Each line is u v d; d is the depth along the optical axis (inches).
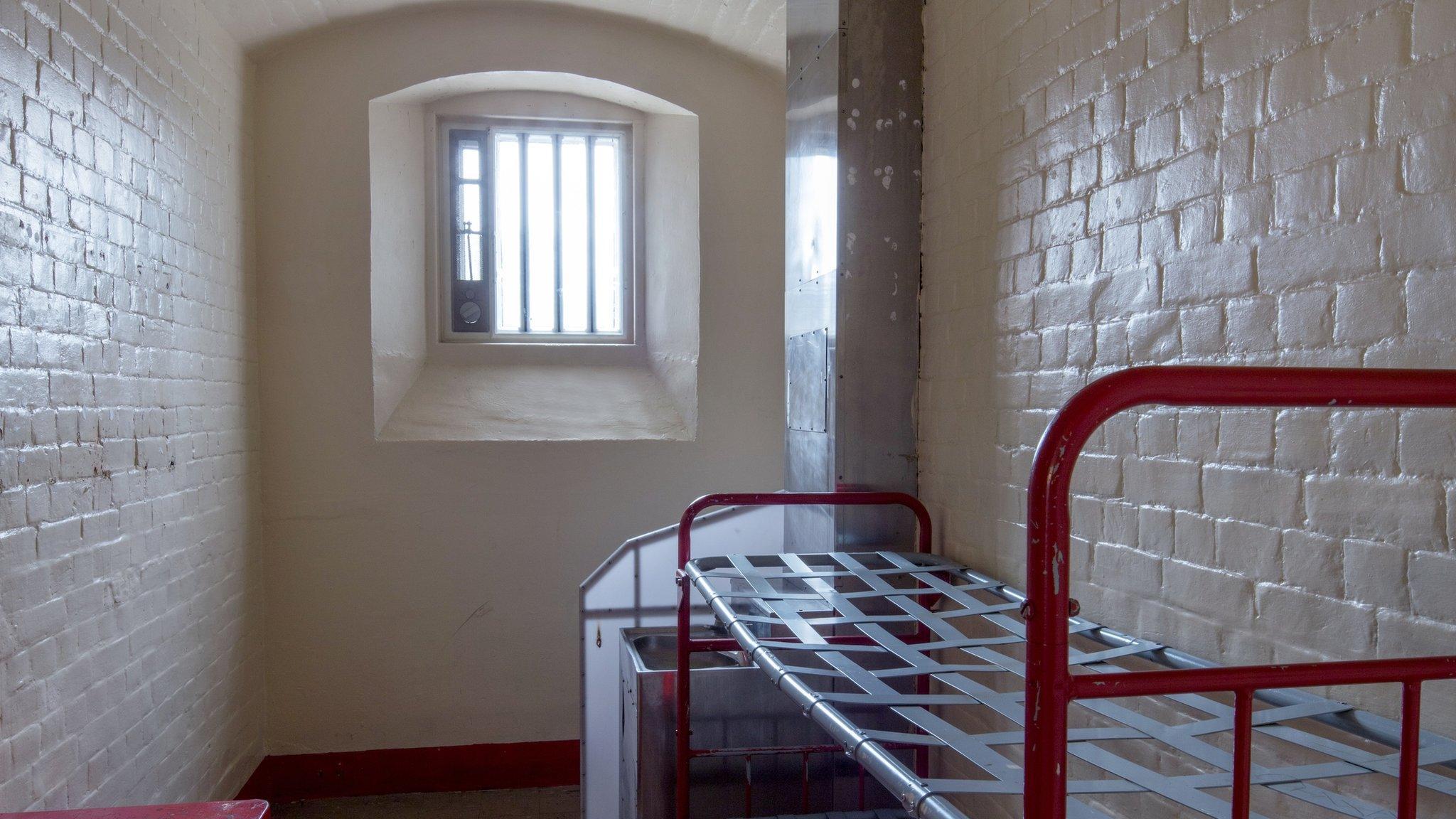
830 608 78.4
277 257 152.6
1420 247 46.6
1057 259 79.7
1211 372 34.8
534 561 160.4
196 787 123.6
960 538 97.7
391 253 161.9
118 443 101.9
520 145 175.0
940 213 103.0
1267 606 56.9
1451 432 45.3
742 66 165.9
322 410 154.2
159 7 114.2
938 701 54.0
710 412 165.2
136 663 105.7
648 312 177.9
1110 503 72.7
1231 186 59.6
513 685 159.8
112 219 101.3
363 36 154.9
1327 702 50.4
